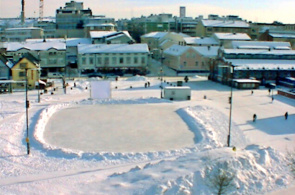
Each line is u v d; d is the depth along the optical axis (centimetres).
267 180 3403
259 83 9562
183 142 4825
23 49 11900
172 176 3180
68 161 4047
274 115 6316
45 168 3822
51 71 12331
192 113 6353
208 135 5019
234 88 9450
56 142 4806
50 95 8344
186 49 12294
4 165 3875
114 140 4912
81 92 8800
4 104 7038
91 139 4953
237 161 3488
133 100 7512
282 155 3947
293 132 5303
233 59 10456
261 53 10812
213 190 3062
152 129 5447
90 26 18275
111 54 12144
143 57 12319
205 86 9831
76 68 12625
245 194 3148
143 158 4144
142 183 3102
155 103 7375
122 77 11450
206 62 12469
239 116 6222
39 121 5644
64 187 3203
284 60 10944
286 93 8100
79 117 6175
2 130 5162
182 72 12394
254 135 5125
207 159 3528
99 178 3441
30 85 9312
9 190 3141
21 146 4544
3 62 9600
